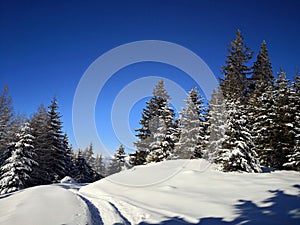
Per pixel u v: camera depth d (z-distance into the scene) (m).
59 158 28.66
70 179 23.84
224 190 9.12
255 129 21.05
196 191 9.28
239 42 29.89
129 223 6.35
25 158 20.72
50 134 28.19
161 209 7.46
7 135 26.88
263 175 11.65
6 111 27.73
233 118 14.77
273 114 20.36
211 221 6.05
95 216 7.04
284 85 21.20
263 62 29.36
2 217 6.81
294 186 8.71
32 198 9.59
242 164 13.48
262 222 5.63
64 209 7.59
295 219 5.59
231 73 28.73
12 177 19.89
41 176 25.11
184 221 6.22
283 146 19.58
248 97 26.11
